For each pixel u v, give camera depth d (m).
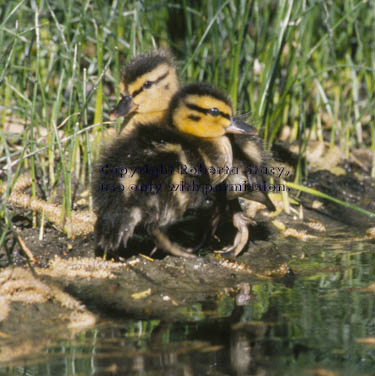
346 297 8.41
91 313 7.89
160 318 7.77
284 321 7.71
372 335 7.37
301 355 6.92
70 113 11.41
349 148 13.92
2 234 8.77
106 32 13.49
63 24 13.39
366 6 14.89
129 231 8.97
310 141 13.74
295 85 12.78
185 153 9.27
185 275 9.12
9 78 12.23
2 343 7.11
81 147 11.77
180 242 10.28
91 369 6.58
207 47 13.52
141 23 13.59
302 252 10.16
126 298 8.34
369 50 14.87
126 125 11.09
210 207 10.65
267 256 9.94
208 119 9.45
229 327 7.54
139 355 6.86
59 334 7.34
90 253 9.64
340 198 12.46
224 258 9.75
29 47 11.84
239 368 6.64
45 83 12.87
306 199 12.31
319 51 15.00
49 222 10.12
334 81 15.04
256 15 13.42
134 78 11.05
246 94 13.59
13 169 11.51
